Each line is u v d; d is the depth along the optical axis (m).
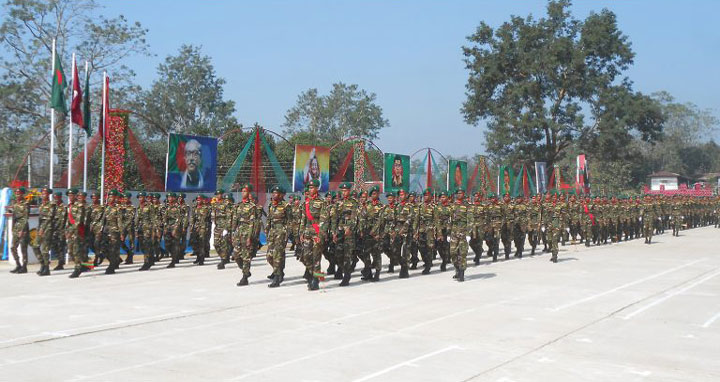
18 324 9.34
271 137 40.78
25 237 15.38
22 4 40.78
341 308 10.81
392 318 9.94
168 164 20.41
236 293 12.45
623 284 14.18
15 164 39.69
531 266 18.02
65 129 42.22
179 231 17.08
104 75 18.53
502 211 19.56
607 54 54.06
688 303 11.66
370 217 14.20
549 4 54.69
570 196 25.17
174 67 67.38
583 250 24.05
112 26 43.97
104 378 6.61
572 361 7.43
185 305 11.02
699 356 7.76
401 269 15.23
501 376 6.76
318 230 12.78
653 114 53.28
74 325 9.29
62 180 28.97
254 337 8.55
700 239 30.91
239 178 33.84
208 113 67.69
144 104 55.31
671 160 105.50
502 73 55.03
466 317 10.07
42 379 6.56
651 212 27.70
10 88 41.78
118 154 21.17
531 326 9.43
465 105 57.31
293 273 15.78
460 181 33.06
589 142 56.03
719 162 110.81
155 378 6.62
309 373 6.83
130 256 17.72
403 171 28.92
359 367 7.08
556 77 53.06
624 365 7.29
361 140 28.64
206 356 7.54
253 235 13.48
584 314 10.47
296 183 24.58
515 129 54.03
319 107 84.56
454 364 7.23
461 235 14.44
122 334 8.71
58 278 14.62
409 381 6.55
